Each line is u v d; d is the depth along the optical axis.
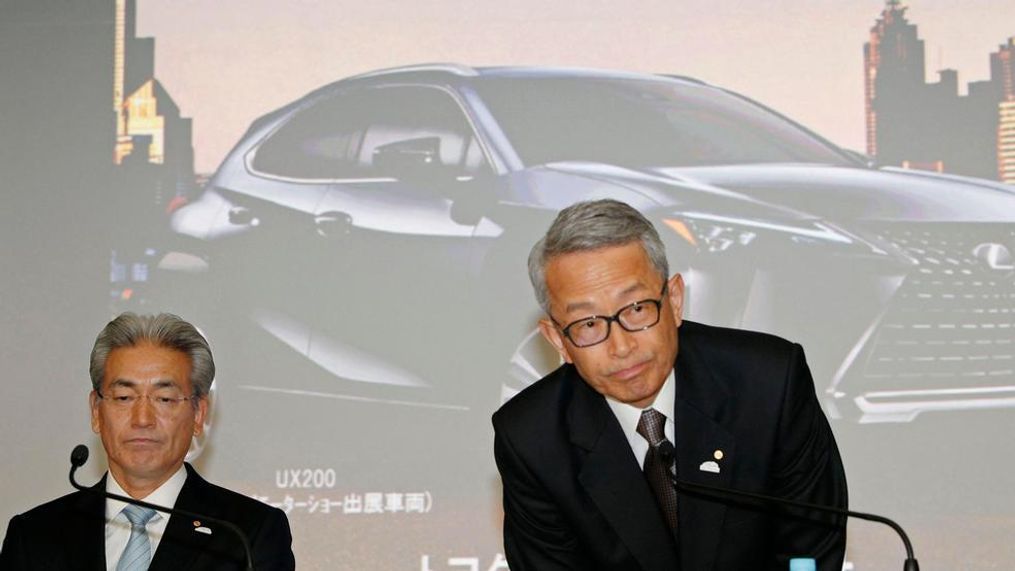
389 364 3.50
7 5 3.73
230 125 3.65
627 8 3.63
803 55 3.59
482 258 3.52
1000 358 3.42
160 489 2.53
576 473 2.24
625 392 2.07
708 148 3.55
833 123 3.56
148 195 3.62
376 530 3.45
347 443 3.49
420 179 3.58
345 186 3.59
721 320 3.46
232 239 3.58
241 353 3.53
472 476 3.46
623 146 3.56
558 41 3.64
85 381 3.56
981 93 3.54
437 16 3.66
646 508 2.21
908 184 3.50
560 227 2.05
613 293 2.01
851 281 3.46
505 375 3.48
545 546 2.31
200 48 3.69
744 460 2.21
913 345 3.43
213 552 2.44
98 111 3.66
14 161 3.64
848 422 3.41
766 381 2.24
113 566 2.47
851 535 3.39
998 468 3.38
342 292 3.54
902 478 3.39
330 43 3.67
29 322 3.57
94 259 3.59
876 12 3.60
